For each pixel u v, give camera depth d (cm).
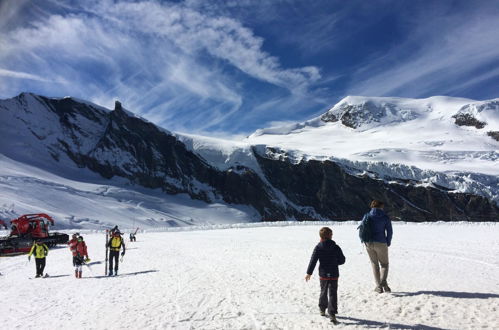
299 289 900
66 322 714
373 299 750
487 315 612
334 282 629
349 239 2275
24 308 856
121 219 6059
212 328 626
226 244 2248
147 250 2102
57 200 5866
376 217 801
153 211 7362
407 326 581
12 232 2755
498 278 922
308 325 612
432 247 1681
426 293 771
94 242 2884
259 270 1216
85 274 1377
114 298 909
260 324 634
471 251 1497
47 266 1692
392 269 1115
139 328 646
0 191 5322
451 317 614
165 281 1097
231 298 837
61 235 2959
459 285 840
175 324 657
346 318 639
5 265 1784
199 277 1130
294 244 2111
